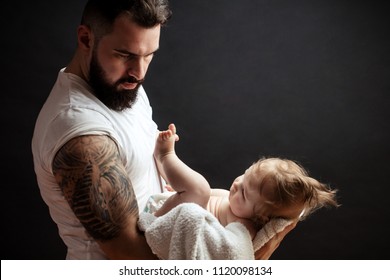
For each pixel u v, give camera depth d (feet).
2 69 10.42
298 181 4.88
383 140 10.84
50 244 10.65
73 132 4.31
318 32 10.69
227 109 10.94
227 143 11.00
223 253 4.35
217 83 10.89
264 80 10.85
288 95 10.85
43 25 10.43
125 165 4.68
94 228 4.25
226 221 5.22
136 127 4.95
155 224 4.34
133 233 4.33
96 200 4.18
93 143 4.28
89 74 4.71
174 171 5.19
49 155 4.42
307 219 10.91
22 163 10.57
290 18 10.68
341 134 10.87
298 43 10.73
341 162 10.91
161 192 5.63
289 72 10.80
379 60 10.70
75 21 10.46
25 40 10.43
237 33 10.76
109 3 4.42
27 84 10.51
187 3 10.71
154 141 5.31
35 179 10.61
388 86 10.75
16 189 10.57
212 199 5.43
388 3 10.61
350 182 10.92
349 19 10.65
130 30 4.40
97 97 4.75
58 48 10.48
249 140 10.98
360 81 10.77
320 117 10.85
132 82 4.70
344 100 10.81
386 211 10.91
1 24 10.36
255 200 4.95
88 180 4.20
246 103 10.91
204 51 10.82
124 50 4.48
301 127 10.89
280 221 4.90
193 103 10.94
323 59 10.75
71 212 4.78
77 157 4.24
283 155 10.95
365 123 10.84
